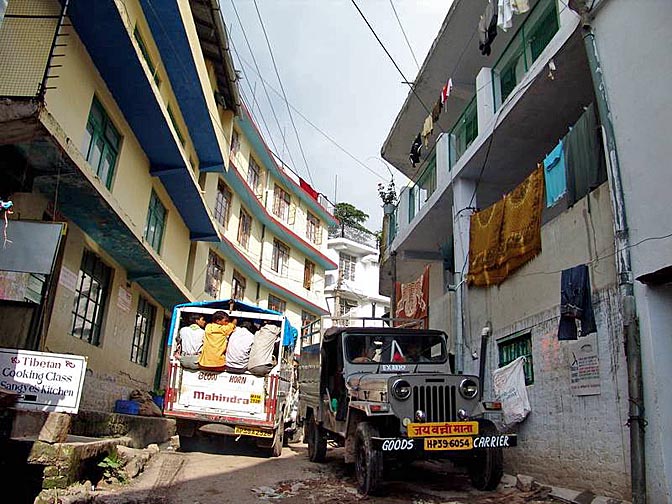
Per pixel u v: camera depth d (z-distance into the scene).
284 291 27.50
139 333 15.05
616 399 6.59
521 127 10.63
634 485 5.77
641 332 6.06
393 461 8.66
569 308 7.40
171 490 7.25
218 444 13.16
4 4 6.66
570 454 7.40
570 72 9.09
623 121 6.72
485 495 7.50
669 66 6.13
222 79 17.30
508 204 10.09
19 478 6.40
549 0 10.41
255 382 11.43
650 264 6.06
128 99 10.45
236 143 22.44
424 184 16.05
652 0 6.47
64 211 9.59
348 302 36.47
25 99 6.67
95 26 8.48
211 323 11.53
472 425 7.38
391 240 18.45
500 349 10.10
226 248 21.20
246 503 6.78
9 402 6.36
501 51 12.93
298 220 29.80
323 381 10.73
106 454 7.61
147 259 12.40
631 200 6.46
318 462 10.95
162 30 11.25
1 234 6.49
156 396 15.45
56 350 9.98
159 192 13.91
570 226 7.99
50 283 9.46
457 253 12.20
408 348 9.77
